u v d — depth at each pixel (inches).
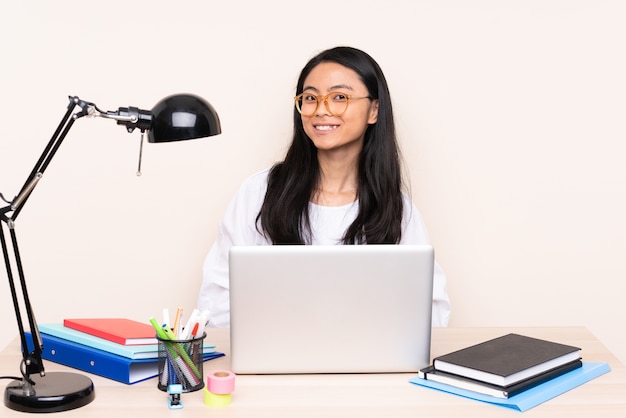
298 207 94.3
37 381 57.4
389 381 60.6
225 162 108.0
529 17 106.0
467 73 107.0
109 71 105.7
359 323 61.2
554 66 106.7
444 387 58.5
